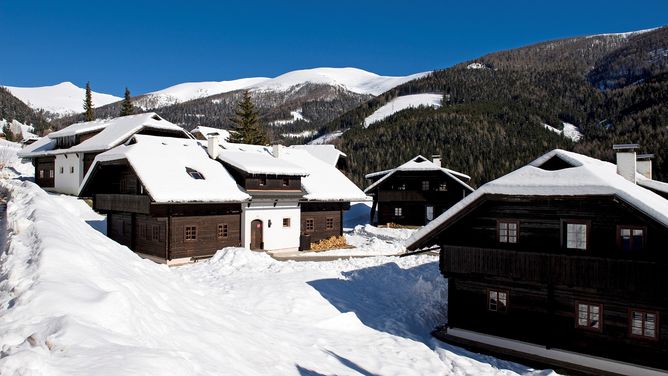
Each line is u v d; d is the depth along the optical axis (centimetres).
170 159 2917
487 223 1614
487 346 1585
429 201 4694
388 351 1403
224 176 3016
